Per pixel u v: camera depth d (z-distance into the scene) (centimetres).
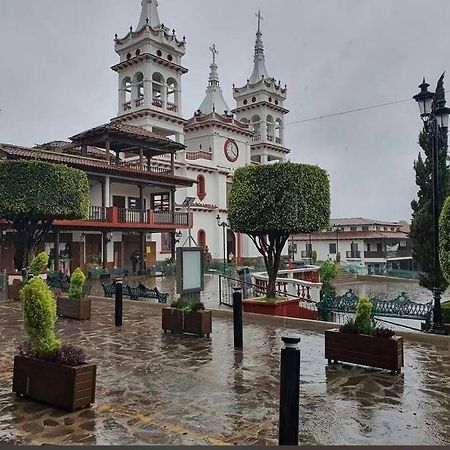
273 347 873
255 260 4716
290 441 423
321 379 662
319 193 1296
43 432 472
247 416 520
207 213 4391
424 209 1359
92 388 547
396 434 474
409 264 5828
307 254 5847
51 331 568
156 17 4309
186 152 4375
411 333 950
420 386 631
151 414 524
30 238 1775
